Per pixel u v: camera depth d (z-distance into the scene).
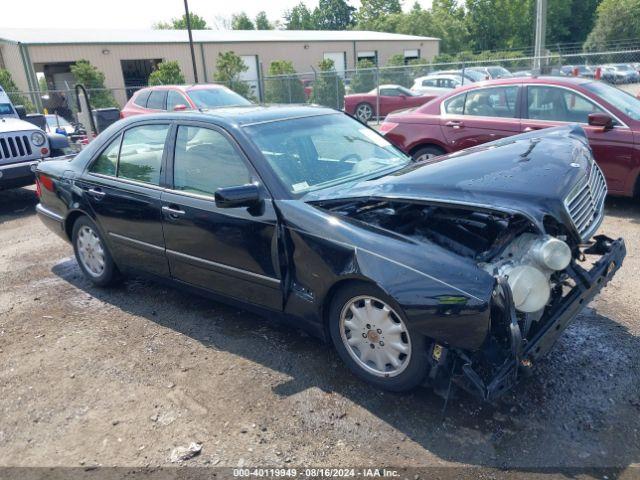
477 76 19.06
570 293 3.01
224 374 3.48
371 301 3.06
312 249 3.20
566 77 6.87
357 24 80.50
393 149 4.47
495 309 2.69
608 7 48.50
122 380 3.48
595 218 3.32
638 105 6.57
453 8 65.38
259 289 3.60
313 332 3.46
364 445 2.78
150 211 4.14
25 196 10.07
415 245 2.89
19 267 5.82
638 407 2.96
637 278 4.59
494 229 3.25
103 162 4.67
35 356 3.85
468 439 2.77
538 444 2.71
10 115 10.37
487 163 3.22
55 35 29.20
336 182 3.72
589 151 3.70
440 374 2.90
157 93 12.24
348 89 21.19
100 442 2.92
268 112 4.18
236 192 3.27
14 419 3.16
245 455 2.76
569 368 3.32
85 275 5.11
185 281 4.14
